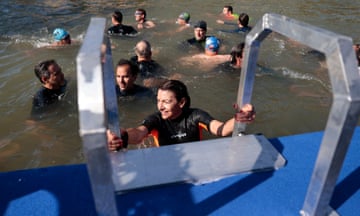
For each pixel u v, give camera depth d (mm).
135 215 1231
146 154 1491
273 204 1287
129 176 1366
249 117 1568
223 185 1360
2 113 4078
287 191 1344
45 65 4215
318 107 4289
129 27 7734
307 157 1542
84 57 793
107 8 10633
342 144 953
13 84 4863
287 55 6191
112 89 1376
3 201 1320
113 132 1480
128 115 4062
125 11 10406
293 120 4004
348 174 1469
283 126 3885
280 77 5160
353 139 1718
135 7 10984
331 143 968
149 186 1324
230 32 8203
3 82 4922
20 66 5551
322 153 1024
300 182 1390
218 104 4363
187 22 8938
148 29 8336
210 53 6117
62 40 6641
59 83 4371
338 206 1296
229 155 1496
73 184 1405
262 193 1332
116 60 5988
